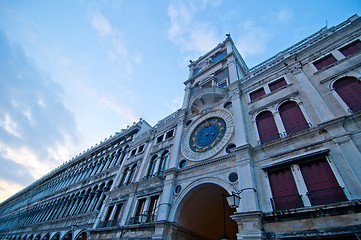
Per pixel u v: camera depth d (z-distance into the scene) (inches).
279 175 384.8
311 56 519.8
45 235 992.2
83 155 1424.7
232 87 657.0
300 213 310.7
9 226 1567.4
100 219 722.2
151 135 898.1
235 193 396.5
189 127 703.1
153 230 502.9
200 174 520.1
